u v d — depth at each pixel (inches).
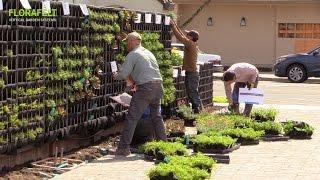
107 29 562.9
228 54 1771.7
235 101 705.6
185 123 678.5
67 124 502.3
